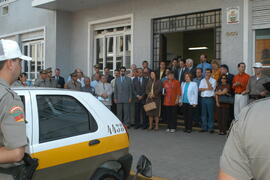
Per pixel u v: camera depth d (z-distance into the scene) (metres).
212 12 10.09
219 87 8.77
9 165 2.28
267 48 8.94
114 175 3.76
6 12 18.19
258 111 1.35
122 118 10.50
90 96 3.99
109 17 12.94
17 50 2.31
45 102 3.37
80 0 12.34
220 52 9.93
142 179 5.28
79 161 3.40
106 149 3.73
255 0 8.95
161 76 10.66
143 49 11.65
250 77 8.33
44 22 15.06
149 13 11.45
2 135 2.11
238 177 1.34
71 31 14.70
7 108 2.08
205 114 9.13
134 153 6.84
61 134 3.34
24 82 8.98
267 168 1.25
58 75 12.88
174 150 7.05
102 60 13.78
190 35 14.12
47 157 3.10
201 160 6.23
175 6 10.70
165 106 9.70
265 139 1.26
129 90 10.32
